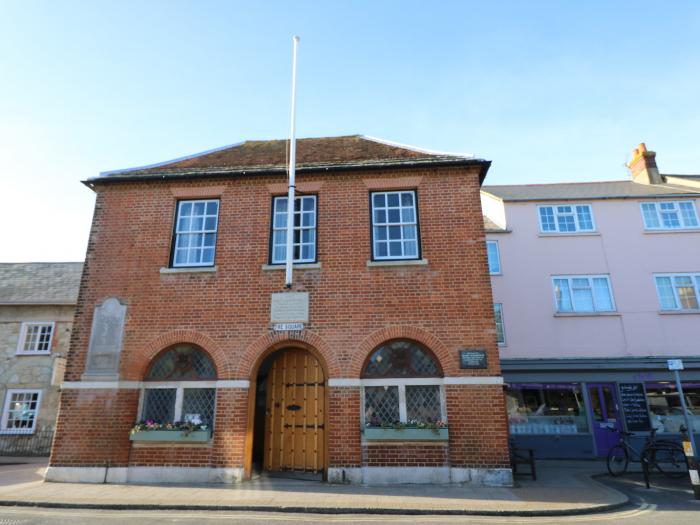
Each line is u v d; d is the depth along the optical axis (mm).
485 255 10461
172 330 10375
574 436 15055
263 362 10578
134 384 10023
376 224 11078
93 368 10172
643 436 14625
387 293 10297
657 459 11492
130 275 10906
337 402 9594
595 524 6758
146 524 6543
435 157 11656
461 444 9219
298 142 14578
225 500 7750
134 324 10477
